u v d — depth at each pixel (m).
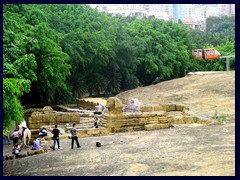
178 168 15.34
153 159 17.12
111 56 55.16
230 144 19.47
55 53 39.94
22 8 45.12
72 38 49.62
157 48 63.28
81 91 52.22
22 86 19.97
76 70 52.41
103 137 24.52
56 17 52.91
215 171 14.53
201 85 47.72
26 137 23.72
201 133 23.19
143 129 27.58
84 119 32.34
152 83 68.19
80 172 15.65
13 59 23.94
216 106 34.16
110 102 27.50
